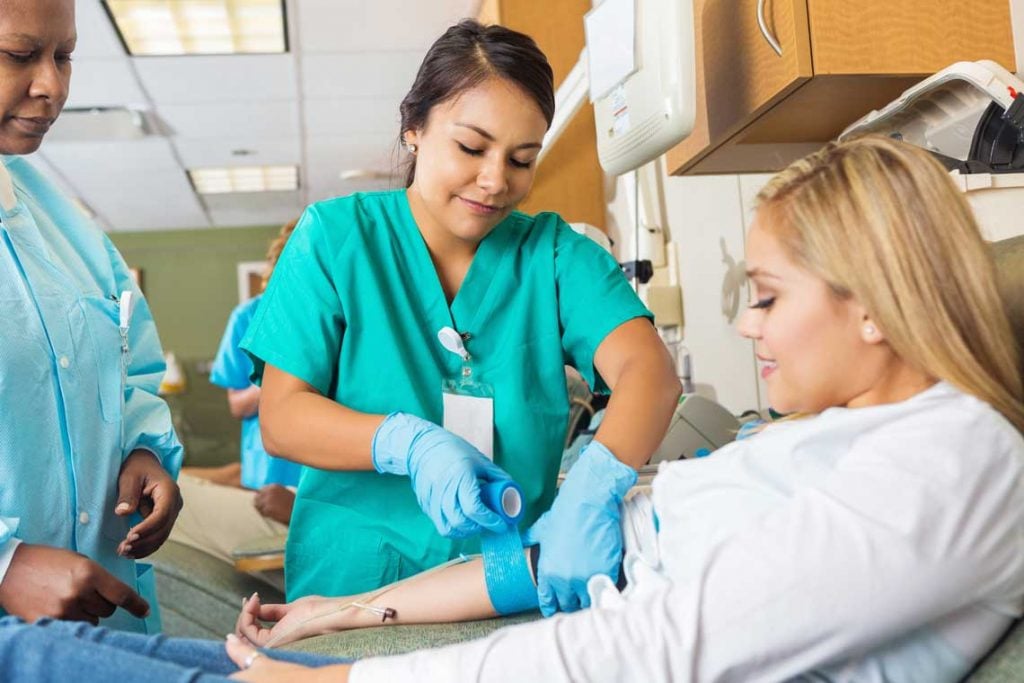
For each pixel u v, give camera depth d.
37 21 1.13
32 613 1.07
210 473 4.98
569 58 3.01
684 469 0.90
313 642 1.09
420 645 1.03
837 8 1.51
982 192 1.27
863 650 0.71
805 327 0.81
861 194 0.80
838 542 0.70
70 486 1.26
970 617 0.74
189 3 4.02
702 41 1.93
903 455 0.73
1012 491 0.73
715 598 0.71
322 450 1.23
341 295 1.35
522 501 1.11
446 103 1.24
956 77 1.35
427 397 1.36
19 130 1.19
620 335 1.34
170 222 7.99
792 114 1.70
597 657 0.71
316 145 5.98
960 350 0.77
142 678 0.74
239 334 3.62
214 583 2.68
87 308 1.34
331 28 4.28
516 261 1.42
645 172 2.55
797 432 0.82
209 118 5.38
